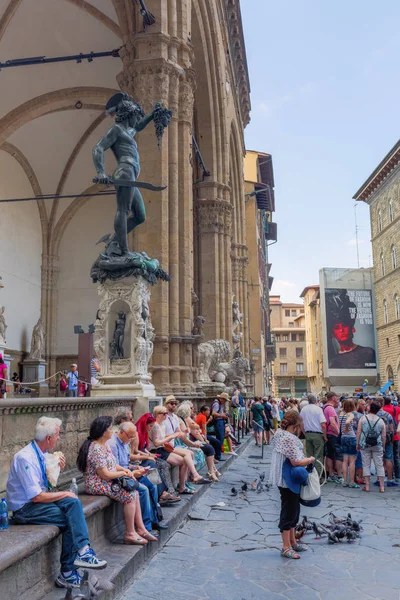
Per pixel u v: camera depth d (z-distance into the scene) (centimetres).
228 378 2227
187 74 1526
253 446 2097
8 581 377
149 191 1376
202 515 836
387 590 521
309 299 10250
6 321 2466
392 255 5925
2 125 2233
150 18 1402
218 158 2495
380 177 6047
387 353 6100
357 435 1117
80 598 414
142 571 569
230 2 2764
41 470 463
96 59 2041
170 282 1384
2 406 511
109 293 1008
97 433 603
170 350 1370
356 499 1012
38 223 2822
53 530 428
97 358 997
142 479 696
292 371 11456
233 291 3331
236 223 3409
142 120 1007
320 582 542
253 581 543
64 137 2630
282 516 637
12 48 1961
